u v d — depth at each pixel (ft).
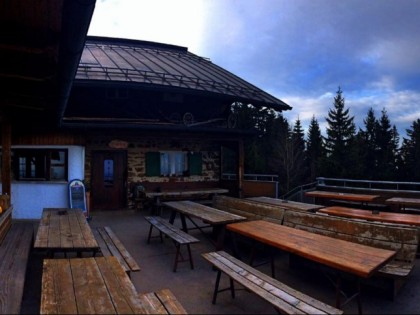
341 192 35.76
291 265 17.28
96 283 9.18
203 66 50.55
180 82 37.63
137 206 35.91
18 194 30.48
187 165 39.91
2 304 9.12
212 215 19.77
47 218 18.86
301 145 122.83
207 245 22.06
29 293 13.83
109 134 33.01
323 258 11.33
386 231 14.35
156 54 50.37
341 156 108.68
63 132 30.99
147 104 38.22
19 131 30.07
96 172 35.76
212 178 41.68
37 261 18.04
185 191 35.86
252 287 10.73
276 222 19.58
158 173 38.06
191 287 14.71
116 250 15.49
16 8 9.27
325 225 16.70
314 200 36.29
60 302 7.96
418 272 16.65
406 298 13.52
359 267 10.34
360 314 11.68
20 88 16.19
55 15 9.50
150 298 9.11
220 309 12.55
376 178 116.26
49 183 30.94
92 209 35.42
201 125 40.14
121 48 49.26
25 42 11.04
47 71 13.25
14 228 19.42
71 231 15.57
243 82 48.11
